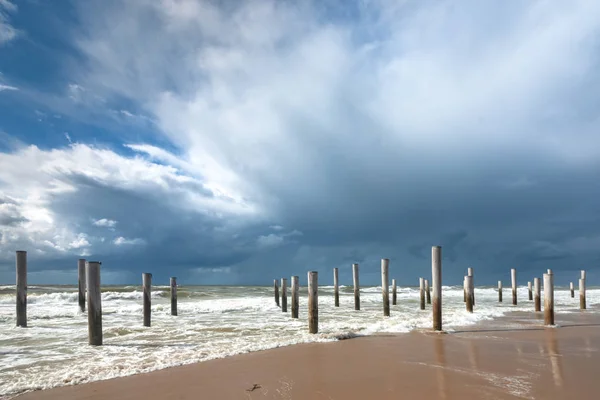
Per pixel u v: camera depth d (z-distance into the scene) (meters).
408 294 40.50
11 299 26.70
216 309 21.94
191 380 7.16
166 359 8.89
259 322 16.25
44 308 20.91
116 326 14.96
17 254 14.77
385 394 6.21
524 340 11.20
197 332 13.38
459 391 6.30
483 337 11.73
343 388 6.56
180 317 18.27
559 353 9.34
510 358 8.78
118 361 8.87
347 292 43.97
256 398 6.13
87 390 6.66
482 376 7.23
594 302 30.14
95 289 10.98
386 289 18.88
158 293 32.31
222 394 6.35
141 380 7.20
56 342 11.50
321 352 9.55
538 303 20.92
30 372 8.00
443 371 7.61
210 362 8.56
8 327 14.59
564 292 47.78
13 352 10.06
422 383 6.79
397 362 8.41
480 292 45.59
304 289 48.00
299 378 7.19
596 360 8.59
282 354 9.34
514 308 23.61
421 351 9.62
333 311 21.64
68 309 20.30
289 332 13.20
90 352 10.02
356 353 9.39
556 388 6.45
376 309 23.08
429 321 15.22
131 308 21.28
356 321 16.41
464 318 16.53
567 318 17.33
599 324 15.08
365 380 7.00
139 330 13.91
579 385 6.63
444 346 10.27
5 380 7.35
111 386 6.86
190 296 33.16
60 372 7.80
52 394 6.49
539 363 8.27
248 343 10.77
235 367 8.09
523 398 5.95
